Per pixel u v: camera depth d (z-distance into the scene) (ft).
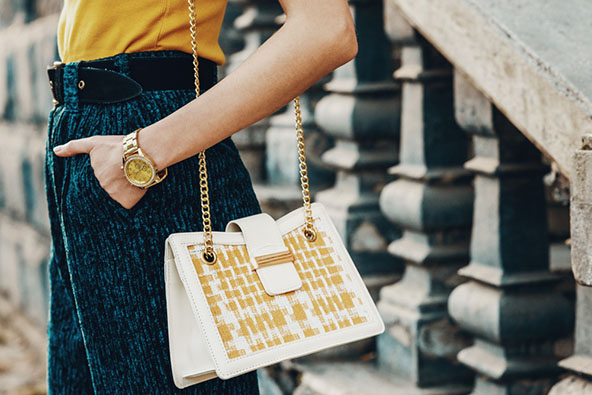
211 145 5.50
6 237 23.57
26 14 22.98
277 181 12.46
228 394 5.94
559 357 8.69
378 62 10.50
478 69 7.36
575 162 6.16
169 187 5.66
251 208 6.16
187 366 5.52
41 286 21.02
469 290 8.80
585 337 7.08
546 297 8.51
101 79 5.76
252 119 5.44
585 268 6.15
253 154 13.08
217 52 6.05
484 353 8.80
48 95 20.17
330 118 10.85
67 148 5.67
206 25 5.91
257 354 5.36
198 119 5.39
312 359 10.44
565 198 7.41
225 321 5.37
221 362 5.26
